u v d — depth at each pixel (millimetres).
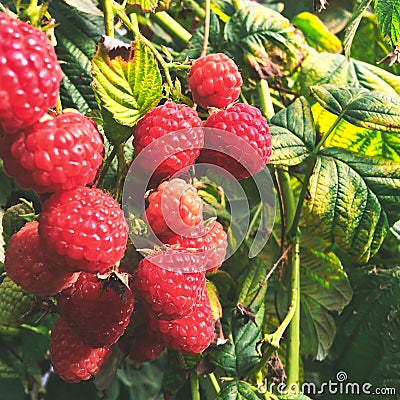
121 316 284
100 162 260
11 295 301
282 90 385
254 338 354
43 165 247
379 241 343
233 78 289
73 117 255
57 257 258
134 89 283
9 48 237
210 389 389
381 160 343
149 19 396
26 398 445
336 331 405
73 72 349
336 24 428
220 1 388
